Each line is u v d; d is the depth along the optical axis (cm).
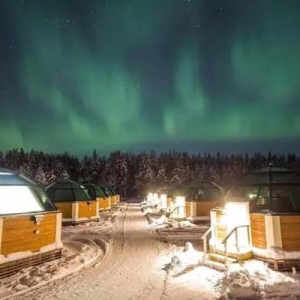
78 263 1063
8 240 909
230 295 695
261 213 950
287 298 672
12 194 1000
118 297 736
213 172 9350
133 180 9544
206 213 2239
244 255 947
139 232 1856
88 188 3575
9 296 746
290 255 882
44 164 9231
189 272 916
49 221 1098
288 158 9000
